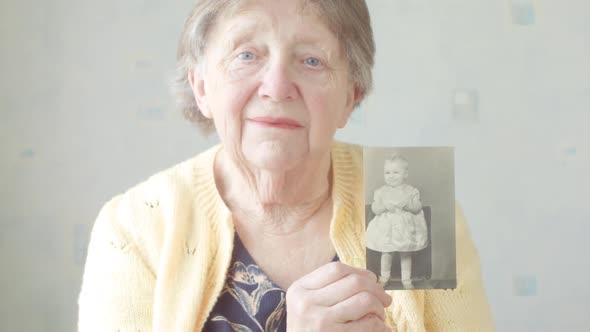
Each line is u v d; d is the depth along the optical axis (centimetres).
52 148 169
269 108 94
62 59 168
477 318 103
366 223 90
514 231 182
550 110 181
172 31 172
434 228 90
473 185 181
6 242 168
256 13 94
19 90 167
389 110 178
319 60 96
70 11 168
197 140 174
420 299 101
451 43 178
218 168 112
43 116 168
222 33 97
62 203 170
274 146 94
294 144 95
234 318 99
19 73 167
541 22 179
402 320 100
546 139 181
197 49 101
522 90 180
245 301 100
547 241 183
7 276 168
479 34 178
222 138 99
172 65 172
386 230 90
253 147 95
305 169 100
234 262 102
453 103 179
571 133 181
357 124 177
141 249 103
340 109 100
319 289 87
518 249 182
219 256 101
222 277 99
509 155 181
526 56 179
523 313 183
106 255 103
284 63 94
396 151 90
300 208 106
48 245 170
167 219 104
